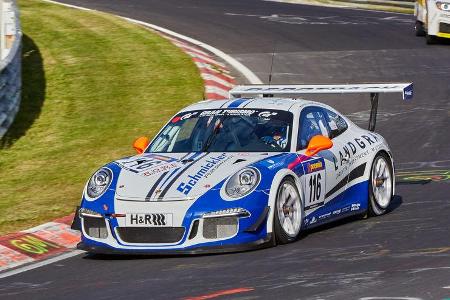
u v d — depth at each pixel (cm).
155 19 9538
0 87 5300
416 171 4625
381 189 3747
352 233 3353
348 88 3894
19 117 5775
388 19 10481
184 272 2850
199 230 3028
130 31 8019
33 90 6353
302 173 3291
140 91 6322
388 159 3812
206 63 7181
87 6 10338
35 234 3562
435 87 6819
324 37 8875
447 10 8512
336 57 7881
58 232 3591
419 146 5234
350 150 3625
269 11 10619
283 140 3388
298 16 10325
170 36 8581
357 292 2456
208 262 2959
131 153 4988
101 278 2897
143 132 5412
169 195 3070
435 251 2936
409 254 2912
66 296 2697
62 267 3122
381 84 3962
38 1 9638
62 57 7138
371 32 9350
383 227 3438
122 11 10012
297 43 8481
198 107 3634
